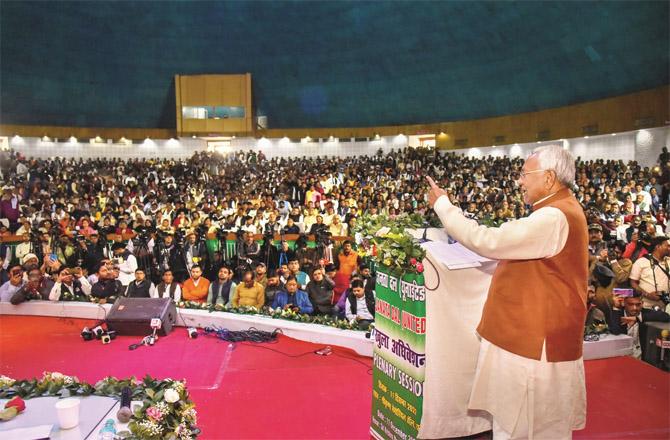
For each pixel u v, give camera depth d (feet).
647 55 61.26
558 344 6.98
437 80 87.86
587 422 11.20
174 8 83.05
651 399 12.35
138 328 18.69
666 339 14.37
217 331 18.71
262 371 15.03
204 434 11.16
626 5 58.95
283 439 10.91
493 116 86.22
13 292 22.81
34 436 8.07
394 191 56.70
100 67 89.40
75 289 23.57
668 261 18.24
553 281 7.03
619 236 34.14
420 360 8.73
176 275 28.86
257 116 99.30
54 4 78.02
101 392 9.82
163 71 93.30
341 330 17.57
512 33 73.82
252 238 31.04
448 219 7.44
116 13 82.28
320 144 99.76
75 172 77.41
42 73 85.97
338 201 49.11
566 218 6.98
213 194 61.67
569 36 67.87
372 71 91.25
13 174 73.31
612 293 17.72
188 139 98.63
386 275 9.84
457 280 8.89
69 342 18.26
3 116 87.81
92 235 31.35
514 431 7.17
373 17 82.74
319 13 83.87
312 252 29.48
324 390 13.53
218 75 94.12
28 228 36.55
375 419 10.36
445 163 75.56
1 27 76.89
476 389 7.80
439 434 8.87
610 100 69.21
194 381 14.39
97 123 95.86
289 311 19.30
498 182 58.80
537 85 77.36
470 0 73.10
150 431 8.54
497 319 7.48
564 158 7.30
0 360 16.49
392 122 96.84
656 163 64.13
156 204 51.70
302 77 94.32
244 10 83.92
